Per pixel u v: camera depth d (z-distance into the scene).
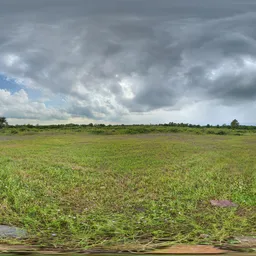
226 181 8.81
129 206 6.35
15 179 7.86
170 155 14.34
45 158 12.68
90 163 11.64
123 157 13.37
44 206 6.10
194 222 5.10
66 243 3.86
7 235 4.31
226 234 4.26
